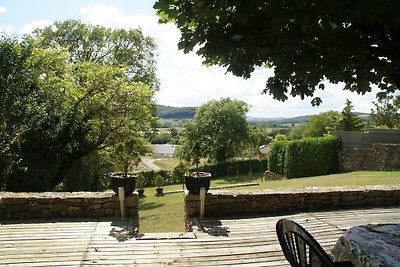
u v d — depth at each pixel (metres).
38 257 4.04
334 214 6.07
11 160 11.81
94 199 5.79
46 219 5.65
